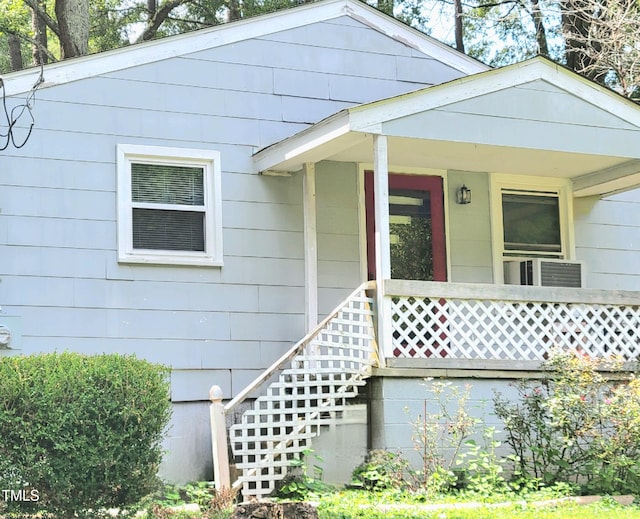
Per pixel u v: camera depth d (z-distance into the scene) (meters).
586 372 9.05
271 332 10.11
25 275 9.16
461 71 11.59
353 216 10.77
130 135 9.77
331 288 10.52
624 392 8.93
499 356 10.12
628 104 10.16
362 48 11.05
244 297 10.04
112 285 9.49
